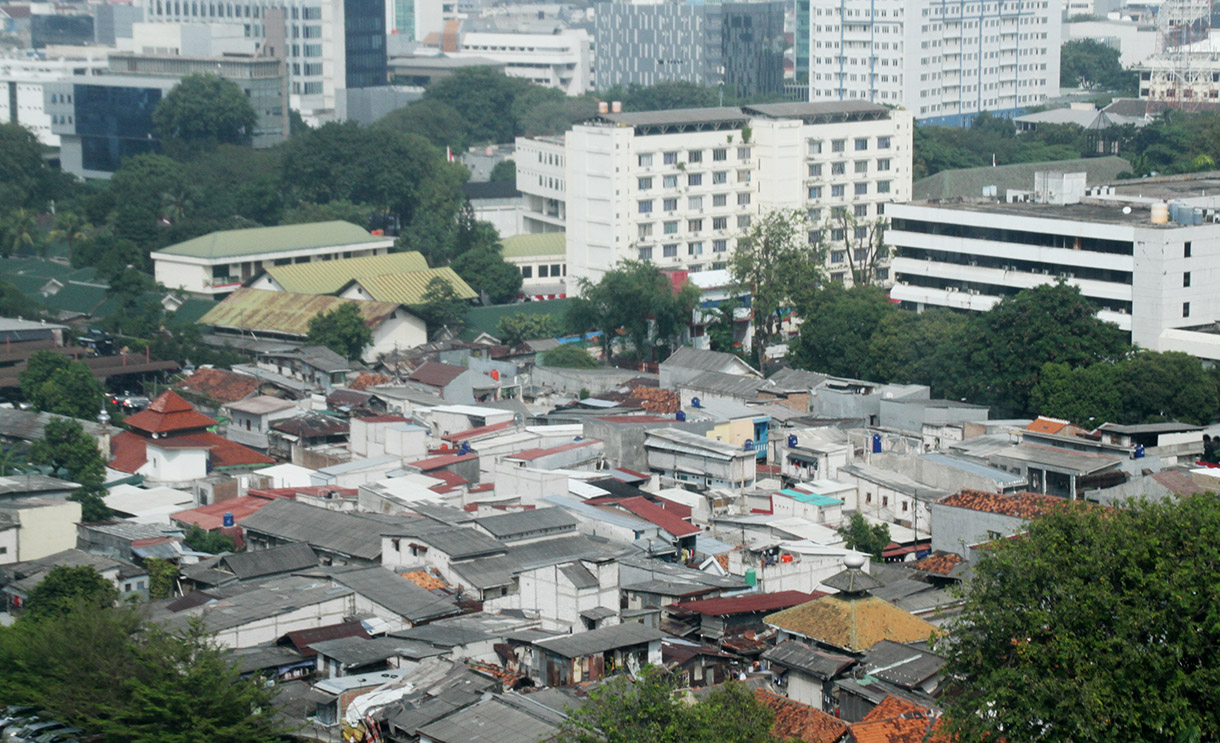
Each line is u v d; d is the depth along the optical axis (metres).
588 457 132.00
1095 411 147.50
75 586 103.00
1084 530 72.12
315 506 116.12
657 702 72.31
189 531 116.75
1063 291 160.50
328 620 97.19
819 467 134.12
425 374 172.00
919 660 82.62
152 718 79.50
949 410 150.88
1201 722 64.62
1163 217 180.25
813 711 79.69
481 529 107.44
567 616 95.31
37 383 160.00
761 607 95.19
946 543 116.00
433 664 88.06
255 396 168.50
